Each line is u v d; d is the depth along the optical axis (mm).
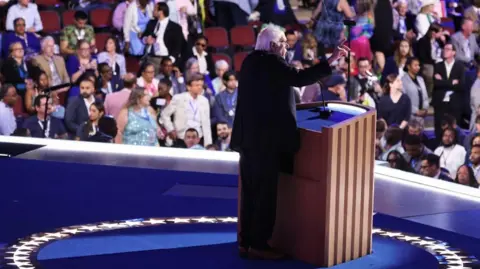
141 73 19219
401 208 12547
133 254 10320
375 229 11523
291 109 9961
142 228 11383
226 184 13688
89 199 12688
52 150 15359
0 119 18266
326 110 10398
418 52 22391
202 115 19062
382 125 19547
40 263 9891
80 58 19578
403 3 22859
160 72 19969
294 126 9945
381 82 21547
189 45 21422
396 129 19516
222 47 22391
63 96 19281
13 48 18891
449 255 10523
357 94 20359
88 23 21812
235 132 10148
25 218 11703
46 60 19141
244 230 10289
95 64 19656
